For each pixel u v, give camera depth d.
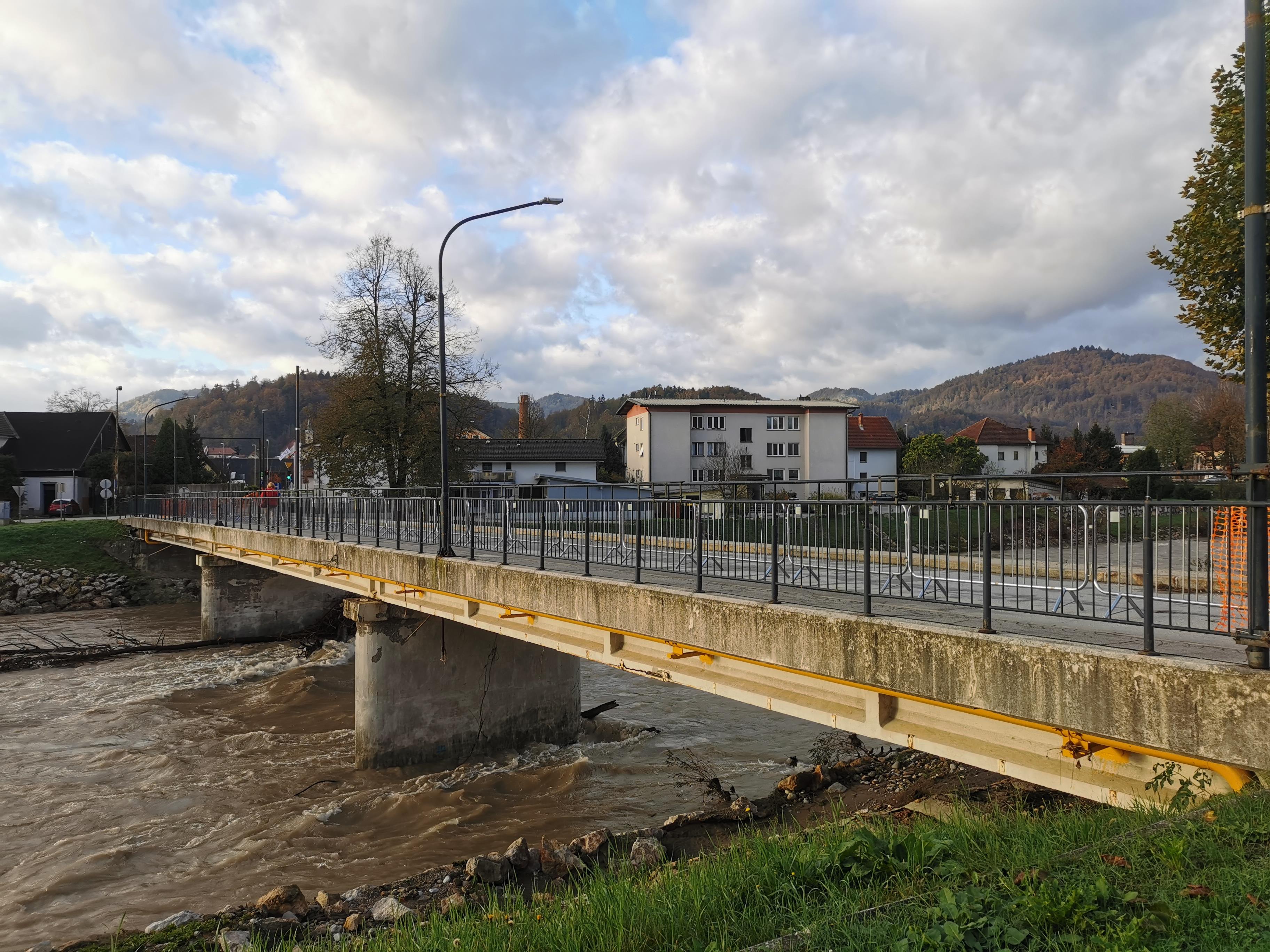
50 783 16.56
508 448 65.38
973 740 6.58
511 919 5.46
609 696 22.34
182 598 42.06
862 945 3.75
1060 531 6.15
